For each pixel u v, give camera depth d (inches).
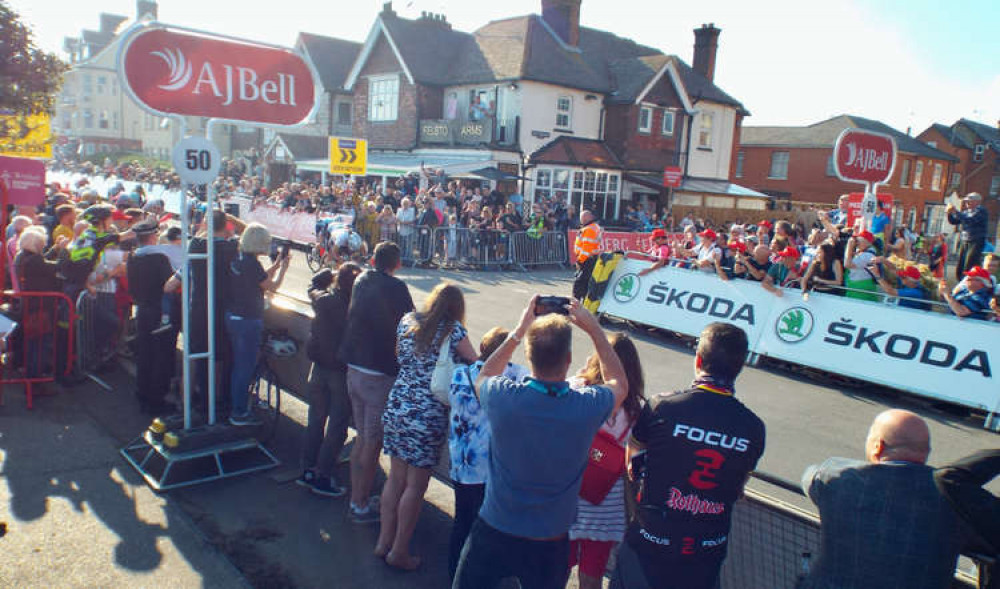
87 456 196.5
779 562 114.0
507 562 100.1
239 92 184.9
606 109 1049.5
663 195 1064.8
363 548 158.9
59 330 255.4
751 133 1828.2
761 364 364.8
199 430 189.8
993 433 278.2
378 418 164.4
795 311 352.2
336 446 181.9
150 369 228.2
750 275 381.1
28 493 172.2
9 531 154.3
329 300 179.5
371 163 965.8
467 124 949.2
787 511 112.6
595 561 123.5
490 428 101.3
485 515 102.3
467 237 669.3
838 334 333.4
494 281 599.5
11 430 209.9
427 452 145.7
